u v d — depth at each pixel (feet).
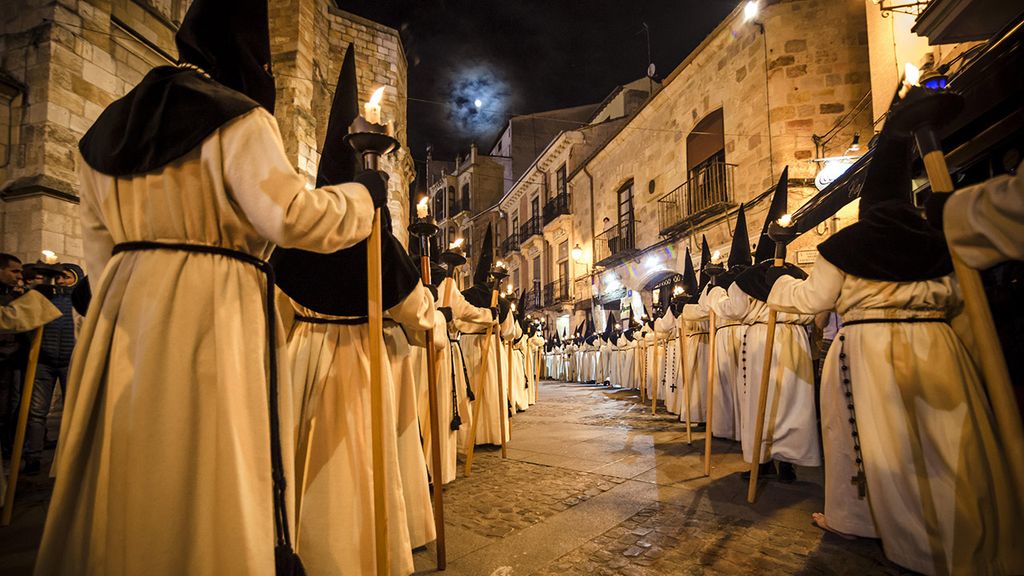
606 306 72.28
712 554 8.77
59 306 15.79
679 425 22.88
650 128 59.88
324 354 7.16
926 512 7.47
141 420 4.11
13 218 23.16
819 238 35.45
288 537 4.79
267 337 5.11
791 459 12.33
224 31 5.19
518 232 105.60
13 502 11.35
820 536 9.43
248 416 4.59
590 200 76.02
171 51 31.07
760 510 10.93
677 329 24.59
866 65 39.65
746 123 43.62
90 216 4.90
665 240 55.98
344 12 49.24
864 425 8.27
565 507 11.44
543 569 8.37
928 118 5.19
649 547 9.13
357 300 7.28
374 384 6.44
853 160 33.01
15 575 8.29
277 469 4.80
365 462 7.00
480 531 10.10
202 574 4.16
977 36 17.26
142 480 4.07
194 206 4.59
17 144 23.48
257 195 4.50
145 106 4.48
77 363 4.40
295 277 7.08
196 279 4.50
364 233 5.54
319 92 44.70
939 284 7.90
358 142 6.23
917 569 7.53
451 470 13.76
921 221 7.90
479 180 123.03
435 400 8.59
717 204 44.75
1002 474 7.18
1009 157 13.83
